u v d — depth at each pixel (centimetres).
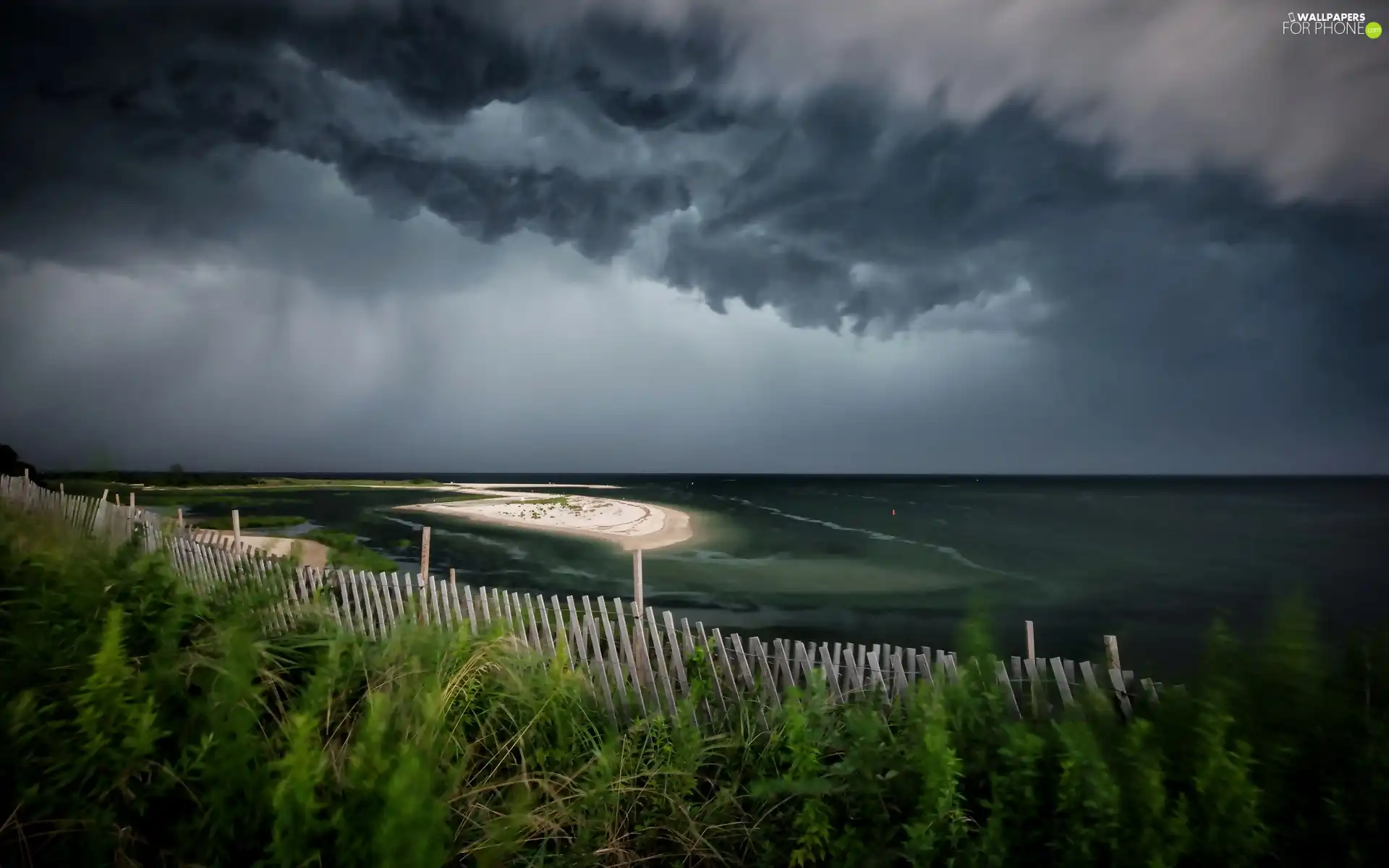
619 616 573
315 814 219
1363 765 261
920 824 251
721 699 480
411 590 701
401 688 312
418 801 207
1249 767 268
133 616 303
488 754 326
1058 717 367
